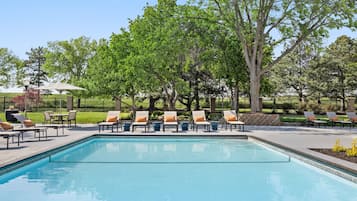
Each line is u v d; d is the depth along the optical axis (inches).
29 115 1015.0
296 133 586.6
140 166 334.0
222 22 871.7
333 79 1280.8
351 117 740.7
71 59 1732.3
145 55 827.4
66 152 419.8
